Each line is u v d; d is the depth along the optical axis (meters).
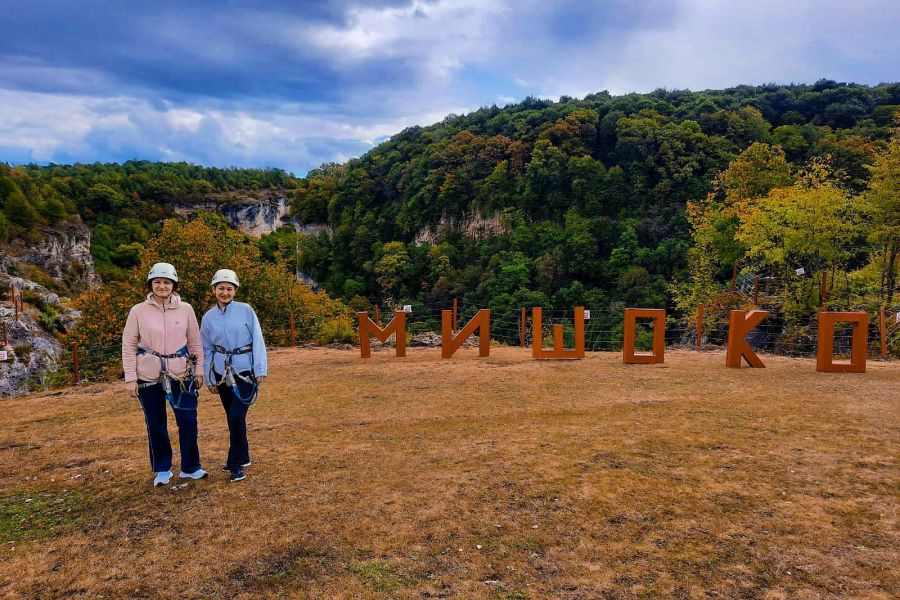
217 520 3.52
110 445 5.42
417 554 3.05
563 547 3.10
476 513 3.55
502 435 5.30
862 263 27.33
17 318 23.92
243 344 4.12
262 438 5.42
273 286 19.19
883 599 2.53
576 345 10.16
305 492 3.95
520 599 2.61
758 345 18.00
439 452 4.82
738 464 4.35
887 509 3.49
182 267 17.59
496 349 11.78
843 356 12.12
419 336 14.71
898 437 4.98
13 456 5.20
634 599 2.59
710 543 3.10
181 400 4.04
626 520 3.41
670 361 9.76
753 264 26.44
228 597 2.67
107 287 18.66
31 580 2.86
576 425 5.61
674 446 4.83
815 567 2.83
